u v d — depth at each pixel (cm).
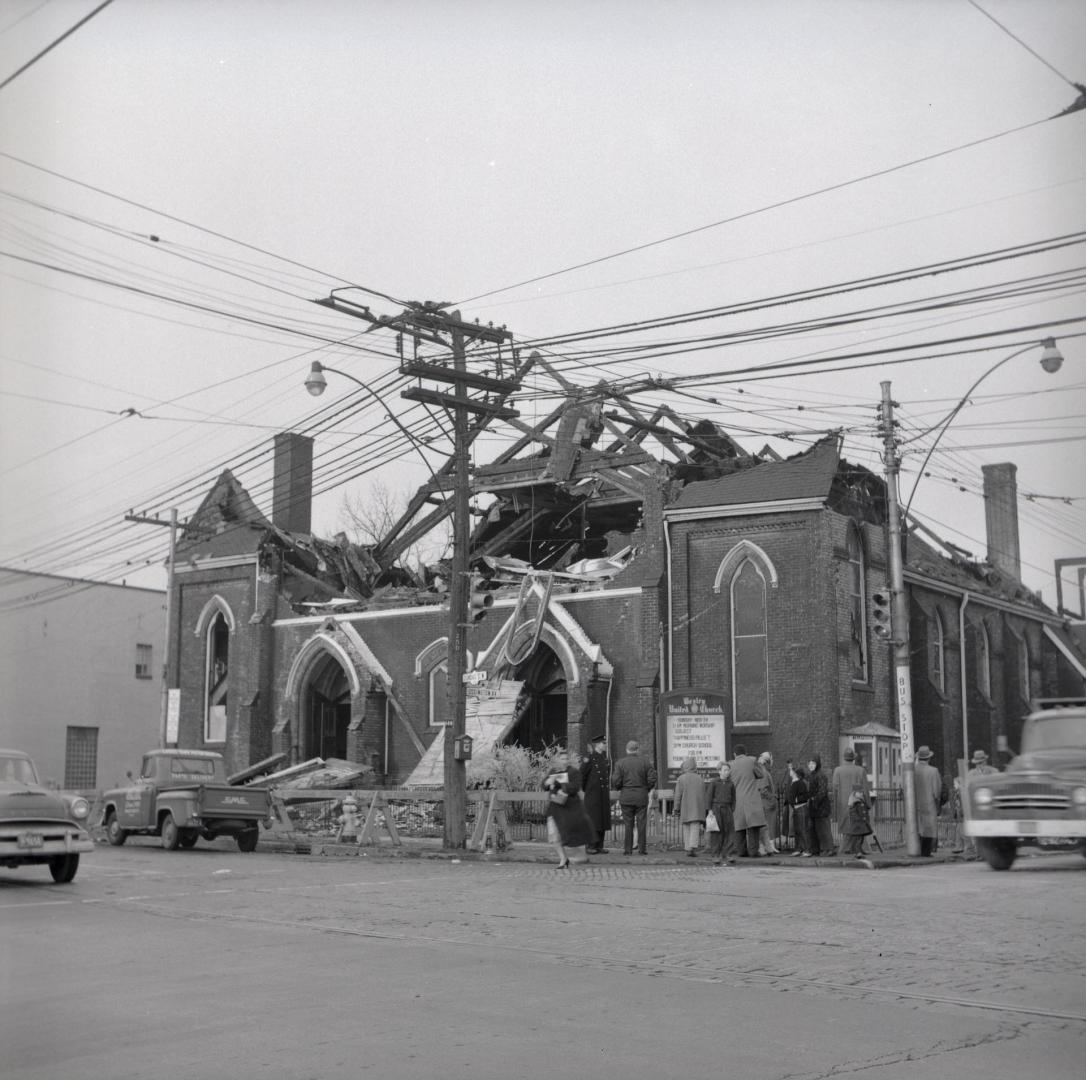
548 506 4597
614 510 4569
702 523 3766
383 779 4184
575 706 3756
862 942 1220
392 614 4284
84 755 6169
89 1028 839
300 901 1588
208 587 4719
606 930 1306
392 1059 755
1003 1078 715
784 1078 713
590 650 3778
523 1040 803
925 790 2623
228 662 4638
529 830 3041
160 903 1570
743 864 2348
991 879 1916
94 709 6216
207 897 1641
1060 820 2034
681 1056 762
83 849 1822
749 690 3662
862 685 3694
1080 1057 766
